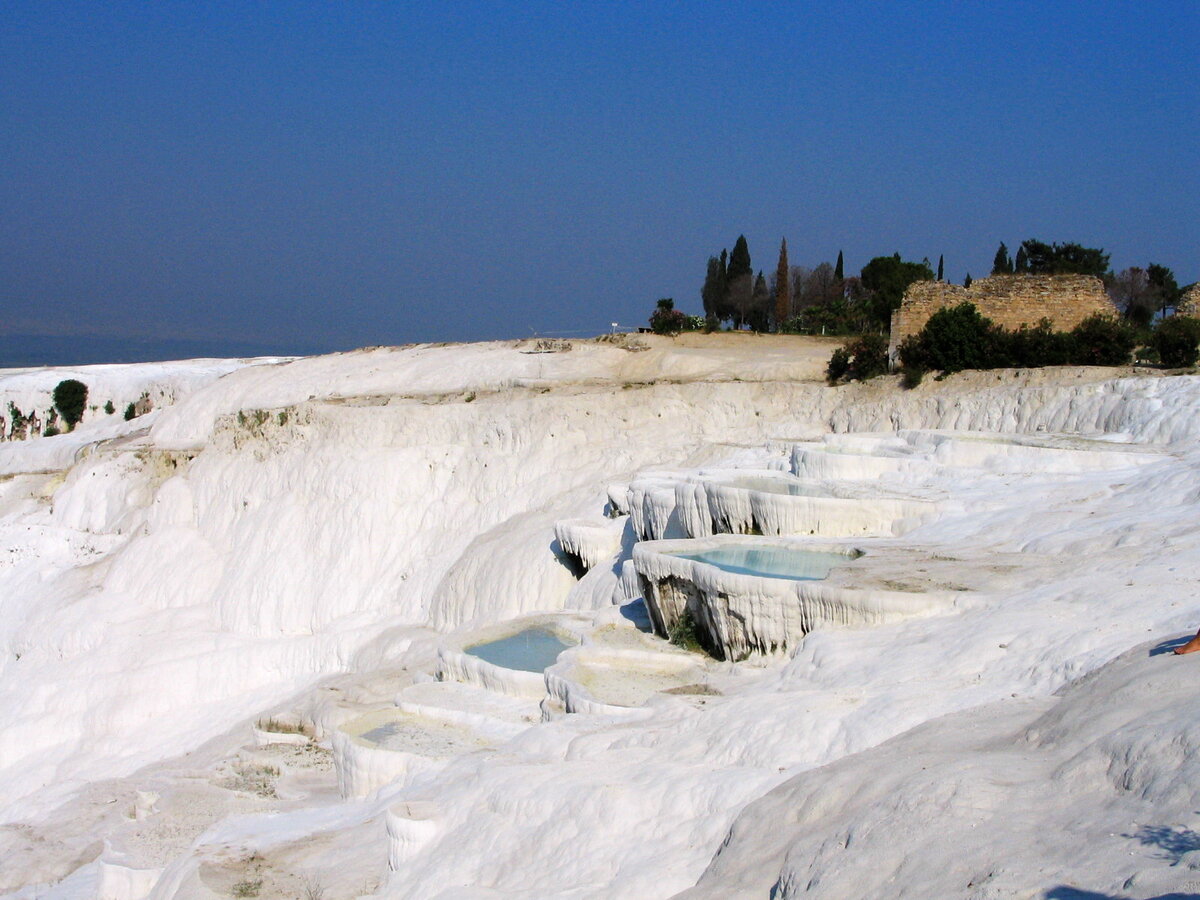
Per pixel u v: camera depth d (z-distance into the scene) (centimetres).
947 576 2003
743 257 8531
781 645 2083
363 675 3625
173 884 1977
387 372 5738
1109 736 1120
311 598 4619
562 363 5409
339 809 2220
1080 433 3341
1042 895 930
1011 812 1077
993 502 2491
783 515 2578
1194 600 1614
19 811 3331
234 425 5397
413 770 2188
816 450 3181
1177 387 3203
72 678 4459
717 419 4519
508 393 5069
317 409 5169
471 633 2883
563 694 2197
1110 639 1533
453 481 4731
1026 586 1898
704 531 2862
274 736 3186
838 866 1112
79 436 7231
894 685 1628
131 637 4694
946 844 1059
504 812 1619
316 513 4850
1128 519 2180
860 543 2358
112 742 4106
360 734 2367
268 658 4266
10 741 4222
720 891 1214
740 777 1468
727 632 2195
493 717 2370
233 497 5188
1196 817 955
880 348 4416
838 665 1766
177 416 6231
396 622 4259
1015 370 3859
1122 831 979
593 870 1440
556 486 4356
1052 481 2594
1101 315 4066
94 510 5700
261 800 2602
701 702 1866
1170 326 3681
